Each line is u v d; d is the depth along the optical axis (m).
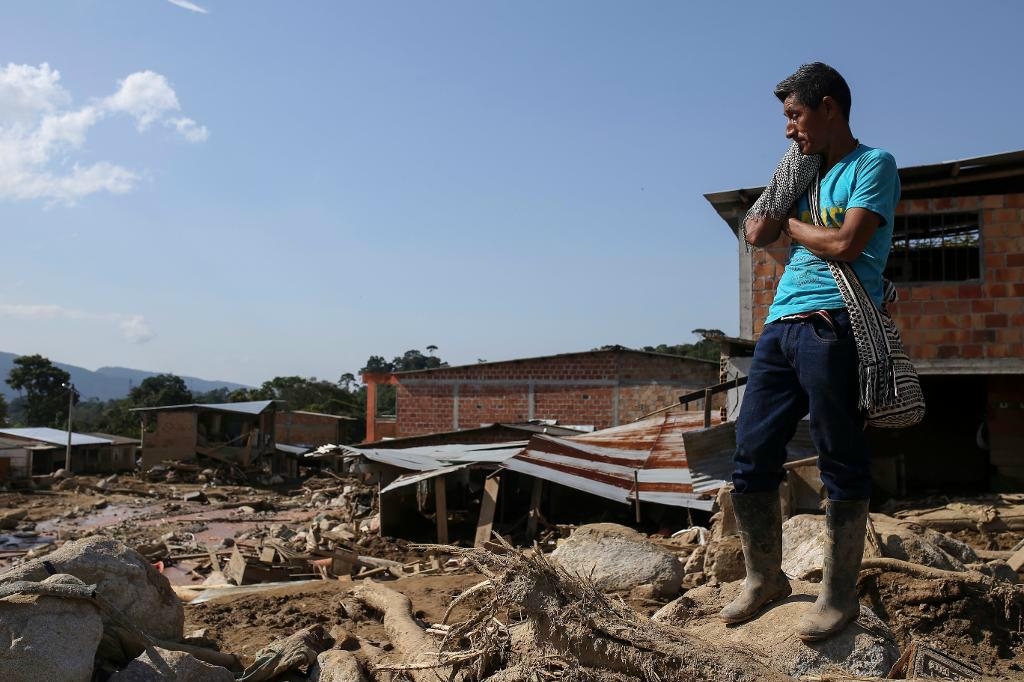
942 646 4.43
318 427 53.56
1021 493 14.84
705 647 3.20
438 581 7.92
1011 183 15.42
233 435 41.03
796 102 3.36
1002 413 15.66
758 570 3.58
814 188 3.36
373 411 36.38
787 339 3.30
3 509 26.14
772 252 15.27
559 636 3.41
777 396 3.41
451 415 34.00
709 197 15.43
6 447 34.00
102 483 33.53
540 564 3.58
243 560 11.66
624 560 6.13
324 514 23.14
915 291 14.81
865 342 3.10
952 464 17.66
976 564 5.44
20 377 75.38
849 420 3.20
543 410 33.06
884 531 5.27
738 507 3.57
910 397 3.08
